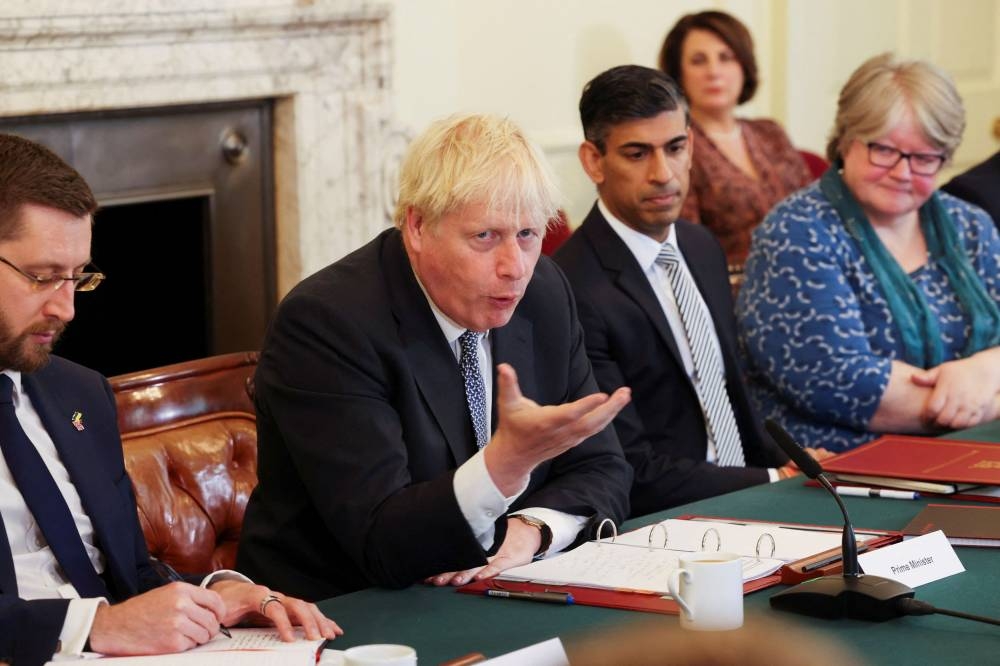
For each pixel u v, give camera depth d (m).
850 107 3.04
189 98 3.67
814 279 3.00
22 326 1.84
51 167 1.84
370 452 1.92
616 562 1.87
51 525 1.89
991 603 1.71
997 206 3.71
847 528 1.72
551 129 4.65
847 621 1.64
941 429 2.94
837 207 3.08
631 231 2.80
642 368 2.75
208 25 3.62
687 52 4.68
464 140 1.92
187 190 3.78
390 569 1.83
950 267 3.13
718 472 2.66
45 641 1.60
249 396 2.48
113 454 2.04
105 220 3.67
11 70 3.33
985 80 6.16
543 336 2.21
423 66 4.25
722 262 2.97
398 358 1.98
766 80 5.44
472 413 2.05
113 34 3.47
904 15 5.78
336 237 4.02
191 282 3.88
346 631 1.67
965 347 3.09
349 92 3.99
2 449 1.90
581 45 4.70
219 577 1.77
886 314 3.04
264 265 4.00
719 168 4.62
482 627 1.67
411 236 1.97
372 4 3.95
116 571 1.95
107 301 3.74
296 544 2.03
